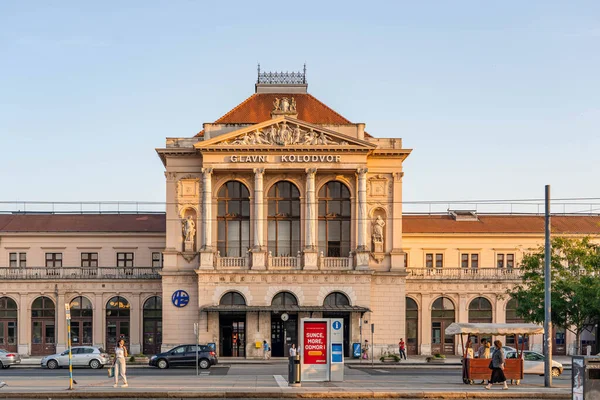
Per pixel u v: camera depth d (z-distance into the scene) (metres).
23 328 78.69
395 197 76.19
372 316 74.88
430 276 80.88
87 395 38.62
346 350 74.38
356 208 75.06
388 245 75.88
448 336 80.62
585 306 63.88
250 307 72.19
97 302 79.25
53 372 57.88
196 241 75.38
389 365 66.12
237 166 74.19
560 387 43.44
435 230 85.19
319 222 76.00
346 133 75.88
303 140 74.50
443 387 42.75
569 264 70.00
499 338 80.38
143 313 79.50
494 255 84.81
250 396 39.06
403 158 76.50
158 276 79.12
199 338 73.00
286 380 47.31
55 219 85.81
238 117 79.81
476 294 80.69
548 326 44.34
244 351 73.75
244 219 75.88
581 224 88.06
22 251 83.12
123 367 42.41
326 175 75.62
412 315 80.69
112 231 83.50
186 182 75.75
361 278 73.88
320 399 39.09
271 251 75.50
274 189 76.06
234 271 73.38
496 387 43.09
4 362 64.12
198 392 38.94
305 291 73.69
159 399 38.62
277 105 76.00
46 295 79.06
